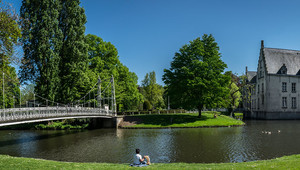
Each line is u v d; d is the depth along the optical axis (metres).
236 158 18.91
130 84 54.94
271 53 60.72
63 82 40.00
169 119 43.28
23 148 23.91
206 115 49.09
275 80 58.06
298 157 14.86
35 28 36.59
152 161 18.34
